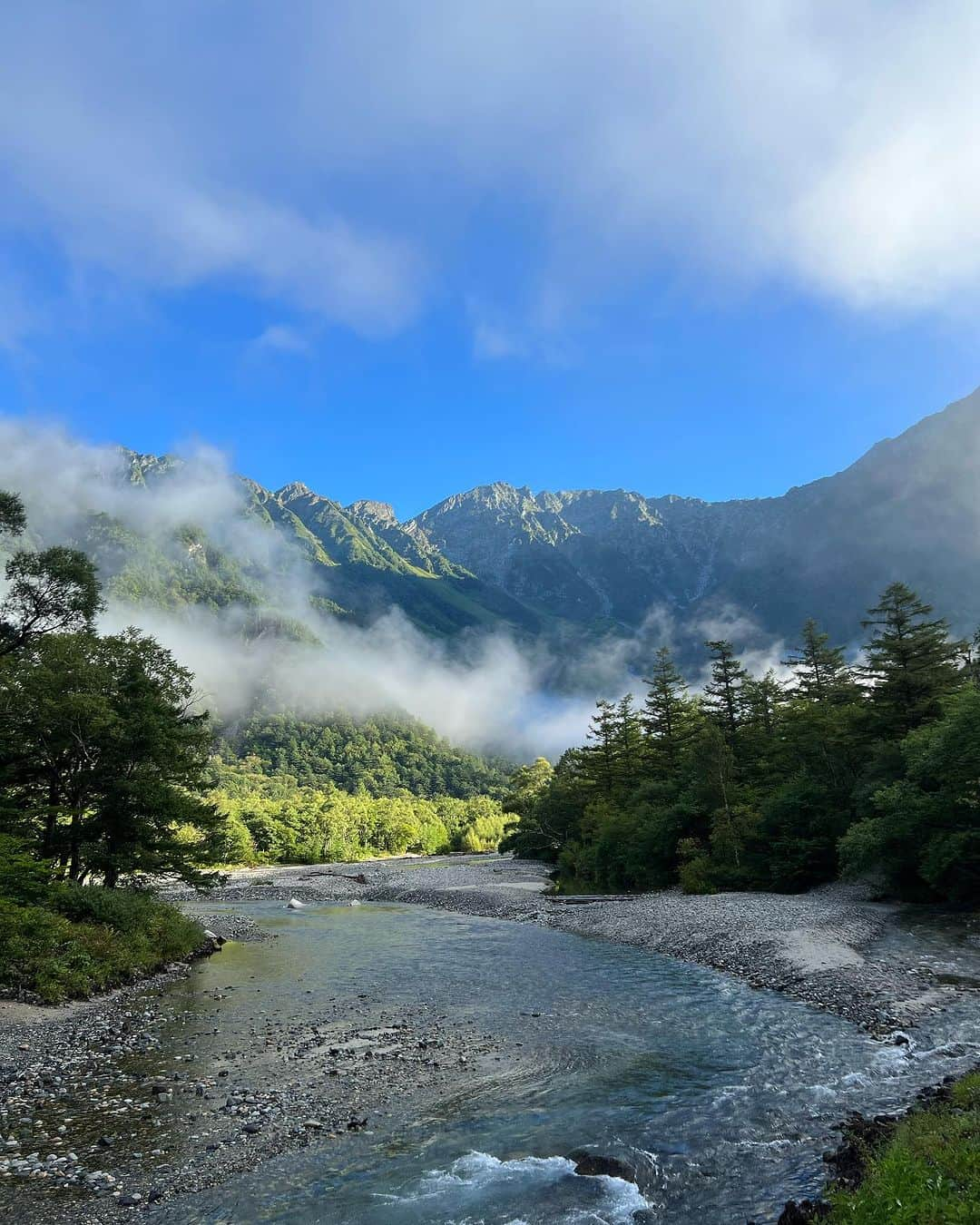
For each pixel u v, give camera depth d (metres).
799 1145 11.98
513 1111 14.12
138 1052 18.14
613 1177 11.21
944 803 35.69
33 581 36.09
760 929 33.12
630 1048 18.19
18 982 23.48
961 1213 6.86
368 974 28.59
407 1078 16.08
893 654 52.38
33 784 33.44
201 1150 12.43
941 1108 11.25
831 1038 18.52
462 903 58.34
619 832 61.72
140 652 36.09
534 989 25.34
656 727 77.81
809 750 55.47
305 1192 10.94
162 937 31.34
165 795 33.72
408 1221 10.05
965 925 32.41
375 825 163.38
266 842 135.88
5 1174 11.49
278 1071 16.61
